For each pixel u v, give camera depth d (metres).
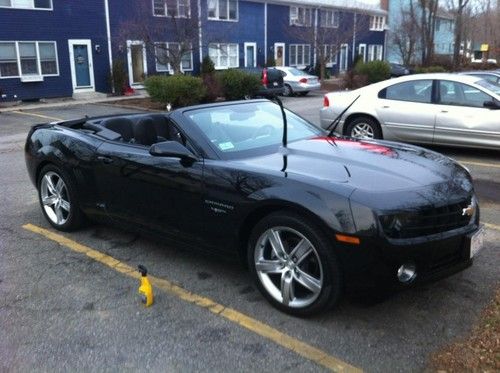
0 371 3.12
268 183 3.61
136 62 27.16
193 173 4.02
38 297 4.02
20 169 8.95
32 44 22.97
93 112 19.58
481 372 2.91
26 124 16.41
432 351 3.20
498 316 3.48
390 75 33.97
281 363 3.14
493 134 8.55
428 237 3.32
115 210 4.80
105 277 4.36
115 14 25.67
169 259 4.70
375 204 3.23
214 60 32.31
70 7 23.98
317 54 39.44
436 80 9.11
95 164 4.86
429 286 4.02
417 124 9.20
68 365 3.16
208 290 4.09
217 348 3.31
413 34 44.19
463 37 51.94
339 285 3.34
